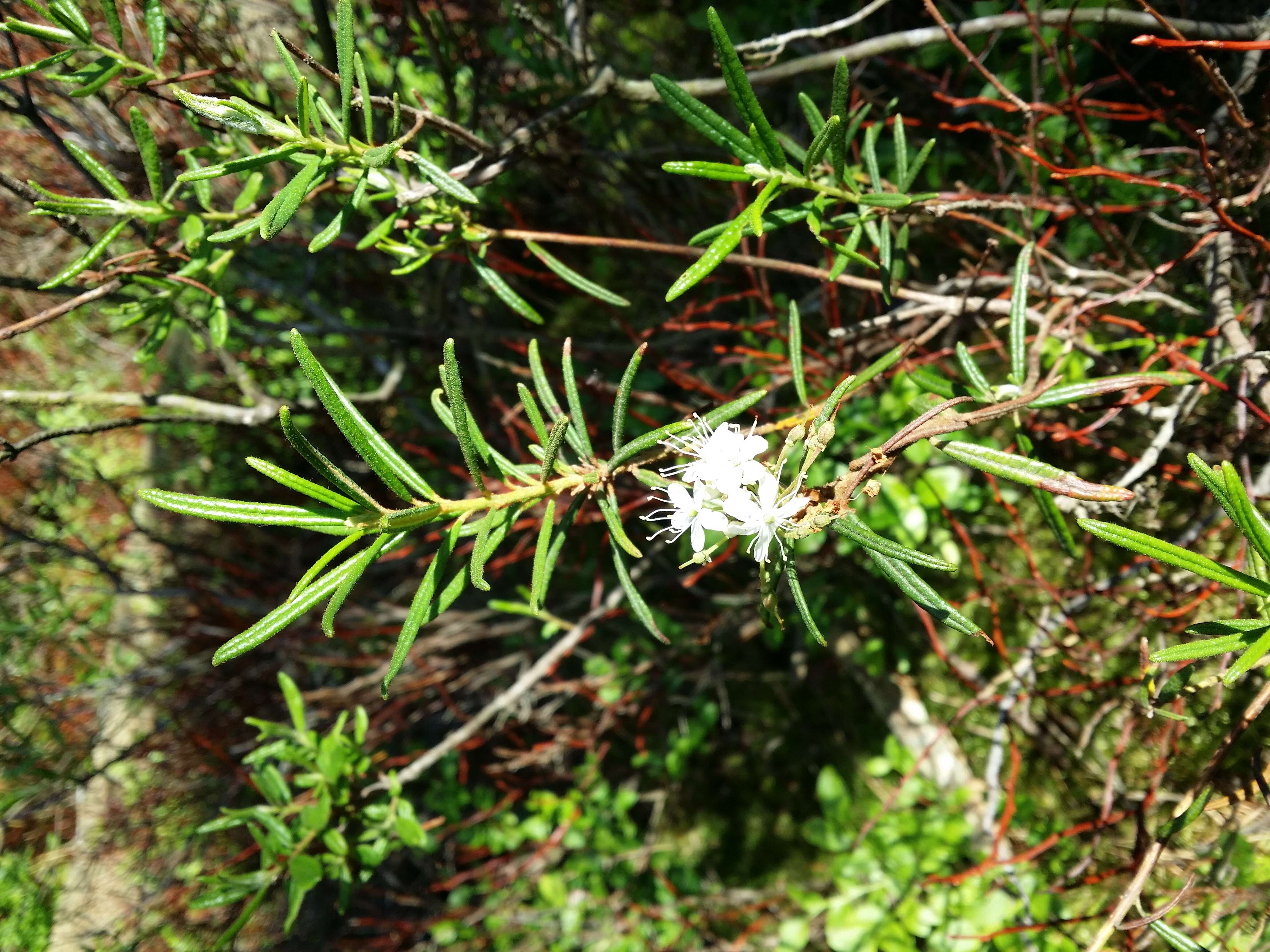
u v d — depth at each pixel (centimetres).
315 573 17
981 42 35
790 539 19
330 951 62
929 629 37
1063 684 36
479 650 63
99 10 32
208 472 64
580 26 34
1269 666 21
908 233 33
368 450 18
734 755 56
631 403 46
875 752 47
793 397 42
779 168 21
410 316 54
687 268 46
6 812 59
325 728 62
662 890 52
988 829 34
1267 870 26
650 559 49
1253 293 28
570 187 45
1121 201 33
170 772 63
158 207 26
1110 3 31
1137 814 28
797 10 40
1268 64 28
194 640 63
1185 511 32
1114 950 31
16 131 36
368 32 39
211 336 33
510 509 20
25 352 60
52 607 62
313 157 22
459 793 56
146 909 60
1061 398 20
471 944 57
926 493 36
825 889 48
